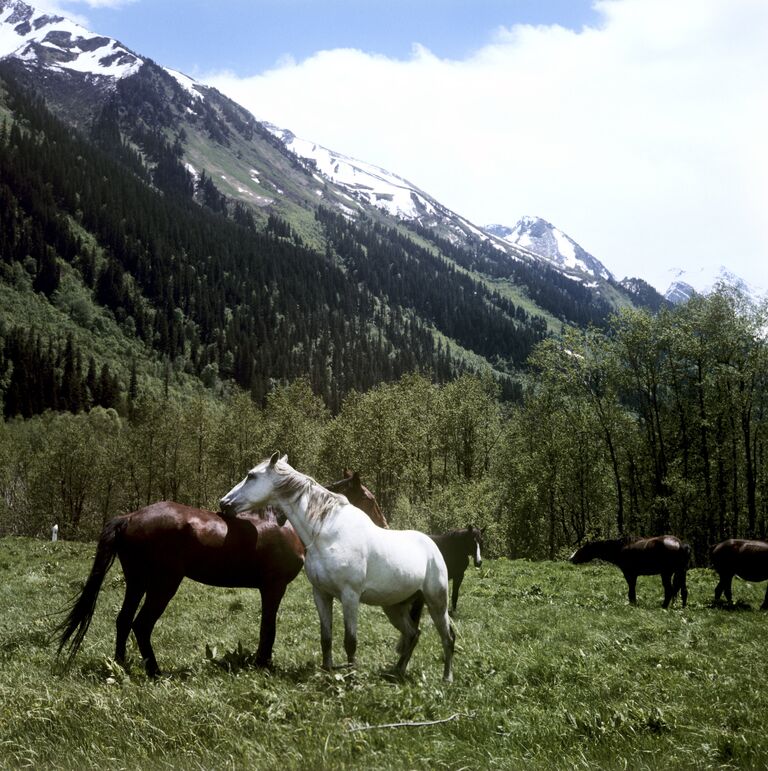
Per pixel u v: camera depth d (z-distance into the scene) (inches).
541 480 2293.3
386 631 533.3
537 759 243.3
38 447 3858.3
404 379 3107.8
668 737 266.5
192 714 273.1
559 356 2172.7
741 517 2226.9
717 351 1913.1
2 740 249.3
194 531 370.3
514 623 592.1
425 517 2266.2
